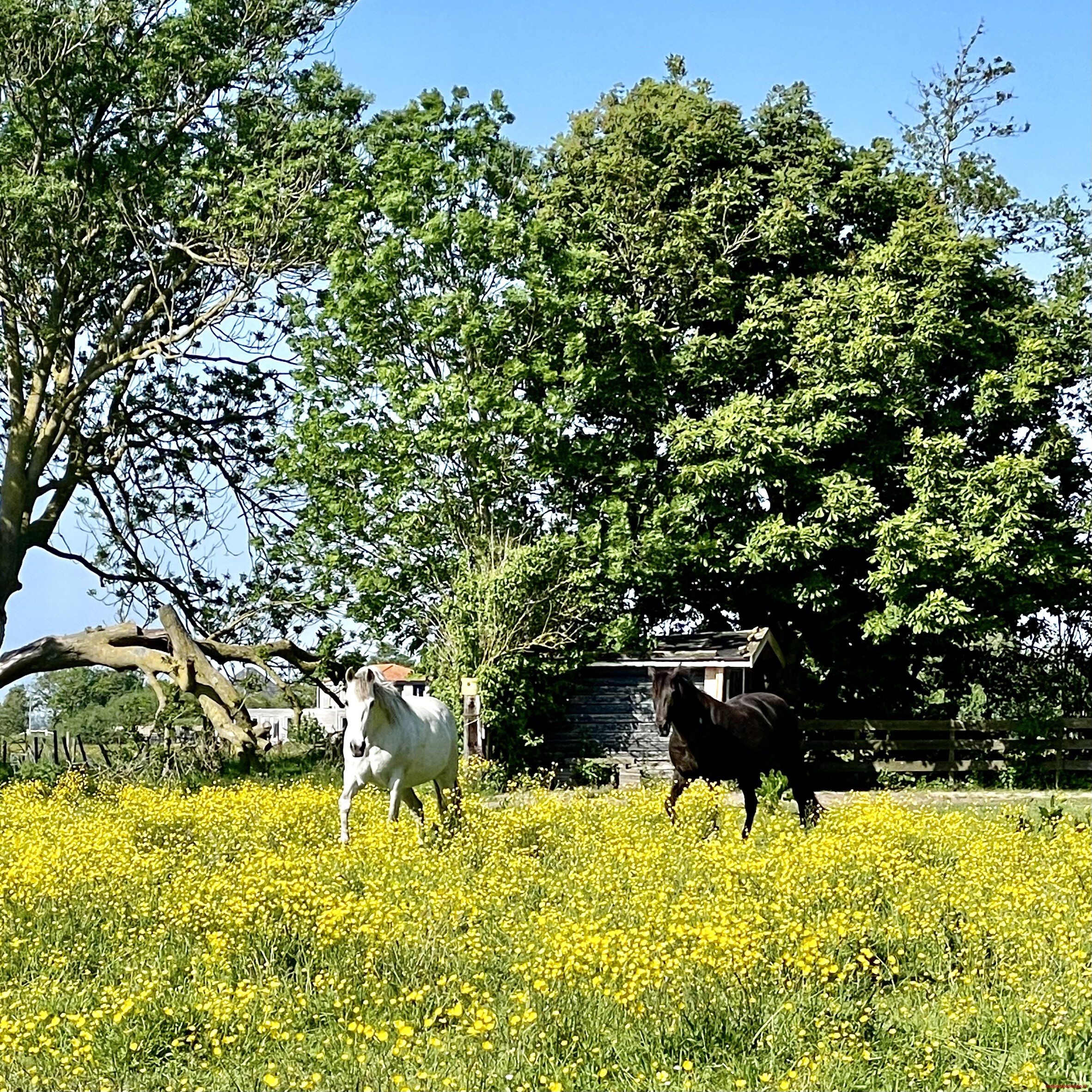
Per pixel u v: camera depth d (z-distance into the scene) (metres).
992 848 15.31
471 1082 7.90
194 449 43.88
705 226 38.38
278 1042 8.70
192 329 39.91
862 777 37.34
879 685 41.25
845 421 36.03
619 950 9.50
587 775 35.34
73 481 41.88
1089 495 39.59
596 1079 8.12
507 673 34.19
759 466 36.00
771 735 18.31
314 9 39.38
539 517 37.19
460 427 35.19
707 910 10.85
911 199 41.03
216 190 37.66
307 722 36.94
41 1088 7.96
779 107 42.16
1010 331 38.31
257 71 39.28
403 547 36.62
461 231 36.62
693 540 36.59
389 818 16.62
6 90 36.97
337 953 10.23
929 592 35.78
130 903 11.96
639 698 37.00
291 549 39.97
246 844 15.55
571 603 34.75
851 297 37.12
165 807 18.50
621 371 37.91
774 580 38.16
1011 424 38.53
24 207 35.81
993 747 37.38
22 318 38.38
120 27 38.00
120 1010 9.08
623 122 41.09
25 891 12.00
